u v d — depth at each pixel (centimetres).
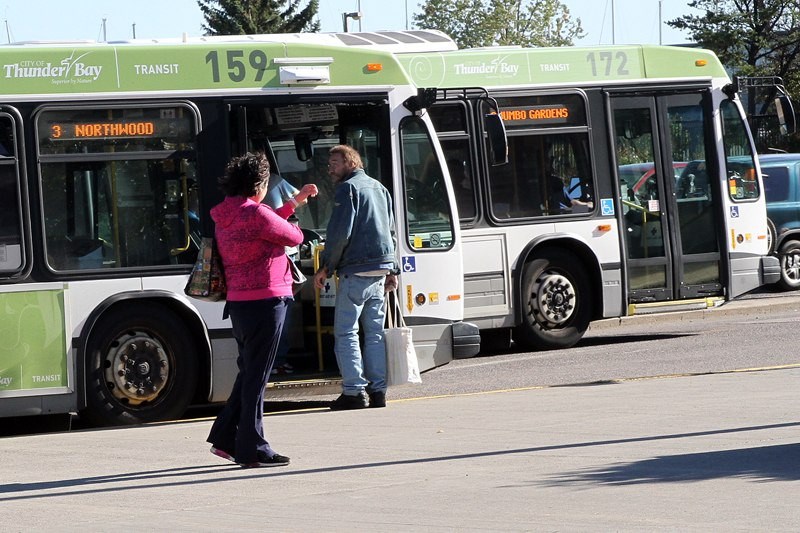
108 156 2152
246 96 2247
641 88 3219
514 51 3091
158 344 2170
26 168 2103
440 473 1536
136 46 2191
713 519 1206
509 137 3064
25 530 1293
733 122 3331
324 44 2334
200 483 1542
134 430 2059
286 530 1240
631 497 1330
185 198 2192
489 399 2225
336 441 1820
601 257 3142
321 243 2416
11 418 2477
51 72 2133
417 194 2427
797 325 3350
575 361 2870
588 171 3142
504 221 3038
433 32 3084
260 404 1616
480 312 3011
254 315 1592
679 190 3262
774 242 4462
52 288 2103
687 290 3256
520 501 1339
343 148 2139
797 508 1241
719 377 2377
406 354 2181
